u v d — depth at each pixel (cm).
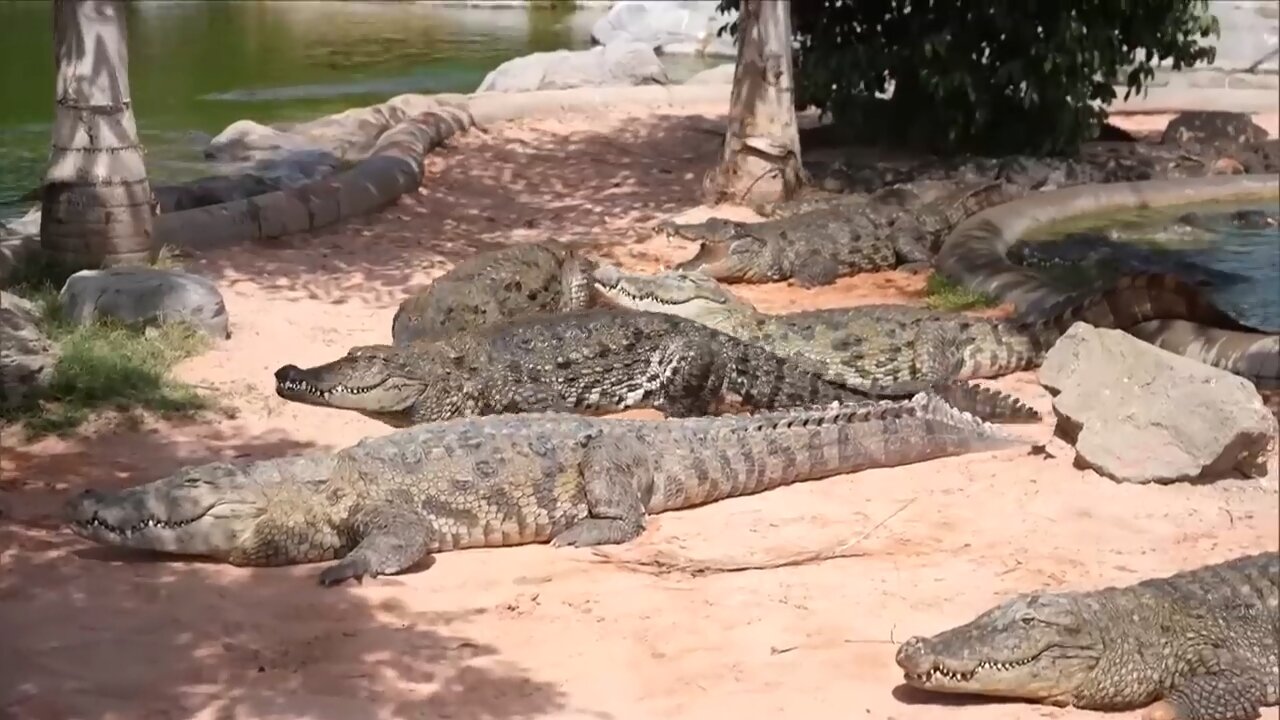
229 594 666
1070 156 1859
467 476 734
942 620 664
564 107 2089
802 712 578
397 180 1526
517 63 2347
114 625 620
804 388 959
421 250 1347
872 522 784
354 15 3472
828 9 1884
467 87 2378
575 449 764
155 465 812
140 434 859
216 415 894
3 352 896
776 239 1338
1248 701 599
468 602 668
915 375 1051
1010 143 1897
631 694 586
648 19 2955
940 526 779
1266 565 650
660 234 1463
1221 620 621
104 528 685
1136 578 716
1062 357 938
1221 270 1377
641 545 743
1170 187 1708
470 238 1411
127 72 1171
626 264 1343
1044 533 773
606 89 2202
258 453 839
